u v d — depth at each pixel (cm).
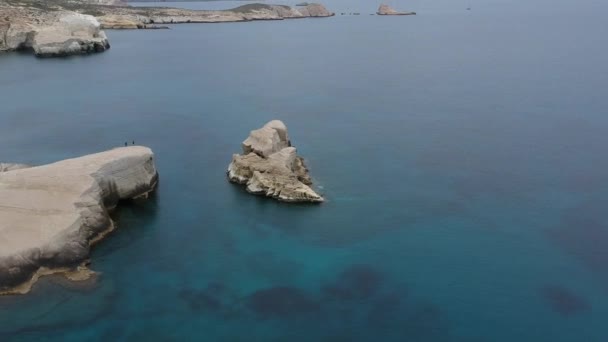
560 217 5147
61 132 7706
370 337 3597
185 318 3791
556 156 6706
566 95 9631
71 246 4241
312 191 5512
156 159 6669
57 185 4697
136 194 5444
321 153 6894
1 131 7706
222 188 5797
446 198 5559
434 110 8912
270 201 5488
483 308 3866
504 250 4581
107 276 4231
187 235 4841
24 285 3969
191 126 8050
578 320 3741
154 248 4625
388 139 7444
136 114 8662
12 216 4306
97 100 9506
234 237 4819
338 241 4747
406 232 4881
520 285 4116
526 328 3669
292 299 3984
